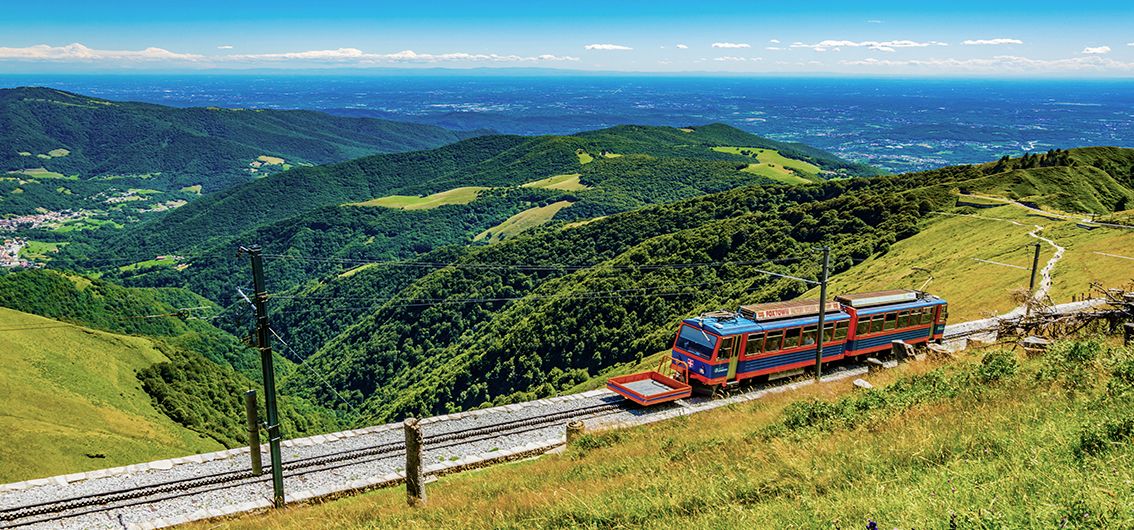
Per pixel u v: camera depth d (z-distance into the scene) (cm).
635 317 9800
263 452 2784
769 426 1838
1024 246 6875
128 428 8131
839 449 1291
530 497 1488
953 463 1001
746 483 1202
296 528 1739
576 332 9931
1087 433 976
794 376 3459
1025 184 10812
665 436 2277
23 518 2211
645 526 1085
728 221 12962
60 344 9956
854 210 11119
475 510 1467
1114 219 7500
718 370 3177
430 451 2769
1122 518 675
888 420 1518
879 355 3800
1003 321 3036
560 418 3122
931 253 8281
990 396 1498
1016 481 854
